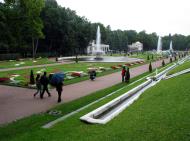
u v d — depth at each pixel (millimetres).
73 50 110312
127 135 9969
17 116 15469
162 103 14680
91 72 32656
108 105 15992
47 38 99062
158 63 65688
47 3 98750
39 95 22359
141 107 14445
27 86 26531
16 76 34906
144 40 195875
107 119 12617
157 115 12133
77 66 52406
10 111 16719
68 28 100875
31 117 14766
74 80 31438
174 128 10109
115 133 10328
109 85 28484
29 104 18797
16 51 87750
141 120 11656
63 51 107000
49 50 104312
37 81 21500
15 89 25359
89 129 11289
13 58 79875
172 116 11625
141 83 27750
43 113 15695
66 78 32656
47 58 87250
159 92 18203
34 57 85375
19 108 17562
